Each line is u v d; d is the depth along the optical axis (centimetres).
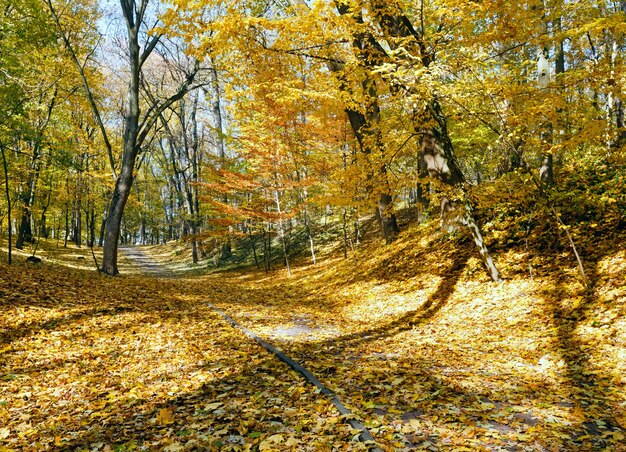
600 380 455
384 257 1445
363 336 777
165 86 2986
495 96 714
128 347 666
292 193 2148
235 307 1099
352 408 394
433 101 895
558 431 342
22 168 1802
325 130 1620
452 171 1053
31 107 1584
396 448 316
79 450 337
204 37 803
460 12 702
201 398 451
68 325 747
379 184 935
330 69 1055
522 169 791
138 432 373
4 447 352
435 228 1379
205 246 3086
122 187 1570
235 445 327
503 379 486
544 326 659
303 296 1427
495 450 311
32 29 1557
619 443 318
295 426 360
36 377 527
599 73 650
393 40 793
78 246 3666
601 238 845
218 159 2206
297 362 579
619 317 594
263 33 863
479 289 905
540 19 714
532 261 903
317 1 712
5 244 2330
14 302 809
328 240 2503
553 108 666
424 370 534
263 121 1723
